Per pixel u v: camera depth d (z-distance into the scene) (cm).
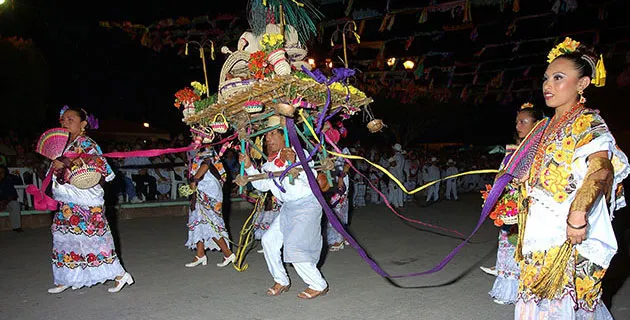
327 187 494
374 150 1734
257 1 540
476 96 1436
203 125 536
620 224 1045
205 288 547
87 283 509
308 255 493
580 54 296
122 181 1124
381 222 1071
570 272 290
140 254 721
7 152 1186
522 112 470
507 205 368
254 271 624
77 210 504
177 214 1144
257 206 621
